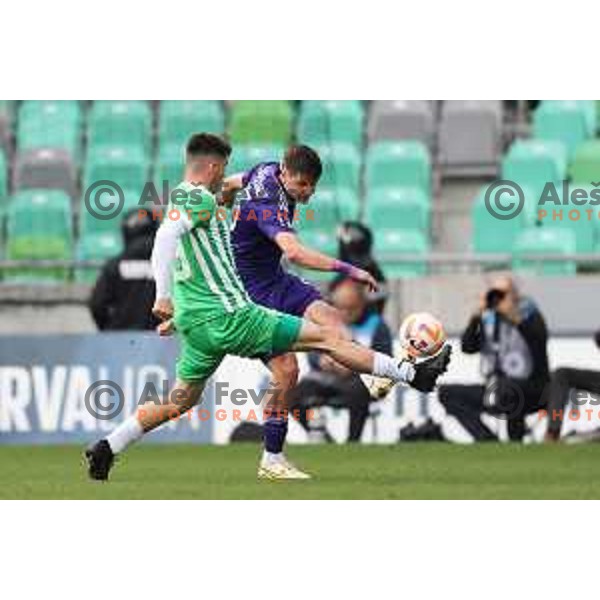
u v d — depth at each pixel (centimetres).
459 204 7412
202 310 3275
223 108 7894
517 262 6359
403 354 3319
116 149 7375
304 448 4950
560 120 7650
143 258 5438
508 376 5194
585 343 5216
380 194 7069
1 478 3756
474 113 7500
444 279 5544
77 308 5856
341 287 5203
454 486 3484
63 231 7019
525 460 4359
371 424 5275
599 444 5025
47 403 5384
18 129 7869
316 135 7469
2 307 5859
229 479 3709
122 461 4412
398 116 7638
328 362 5266
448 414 5256
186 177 3309
